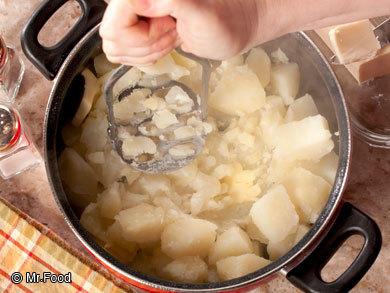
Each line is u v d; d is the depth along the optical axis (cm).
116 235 49
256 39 36
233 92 51
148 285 43
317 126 49
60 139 50
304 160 51
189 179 51
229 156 52
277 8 34
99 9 50
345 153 45
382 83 56
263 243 51
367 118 55
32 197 55
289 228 49
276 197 49
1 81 54
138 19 34
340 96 46
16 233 54
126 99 52
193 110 52
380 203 54
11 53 56
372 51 50
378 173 55
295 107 52
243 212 52
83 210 51
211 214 51
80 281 53
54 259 53
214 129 52
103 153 51
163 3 31
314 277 44
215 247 49
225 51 35
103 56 51
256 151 52
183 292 43
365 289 53
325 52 56
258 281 44
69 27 58
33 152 55
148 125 51
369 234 44
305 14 35
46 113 47
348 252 53
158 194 51
